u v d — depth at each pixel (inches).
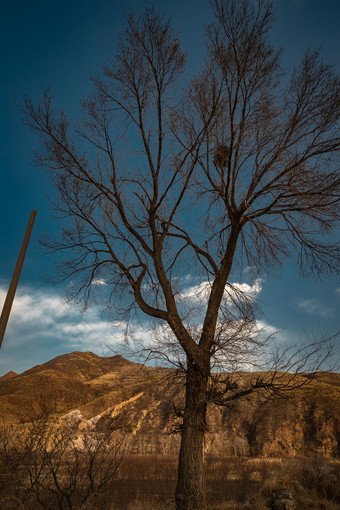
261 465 727.1
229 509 358.9
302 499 386.6
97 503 334.3
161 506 387.2
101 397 2389.3
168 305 394.3
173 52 408.8
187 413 370.0
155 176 409.1
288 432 1854.1
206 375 381.7
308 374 378.9
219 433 1931.6
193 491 337.4
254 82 408.2
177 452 1088.8
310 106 407.2
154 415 1934.1
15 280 310.7
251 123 416.5
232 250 426.3
